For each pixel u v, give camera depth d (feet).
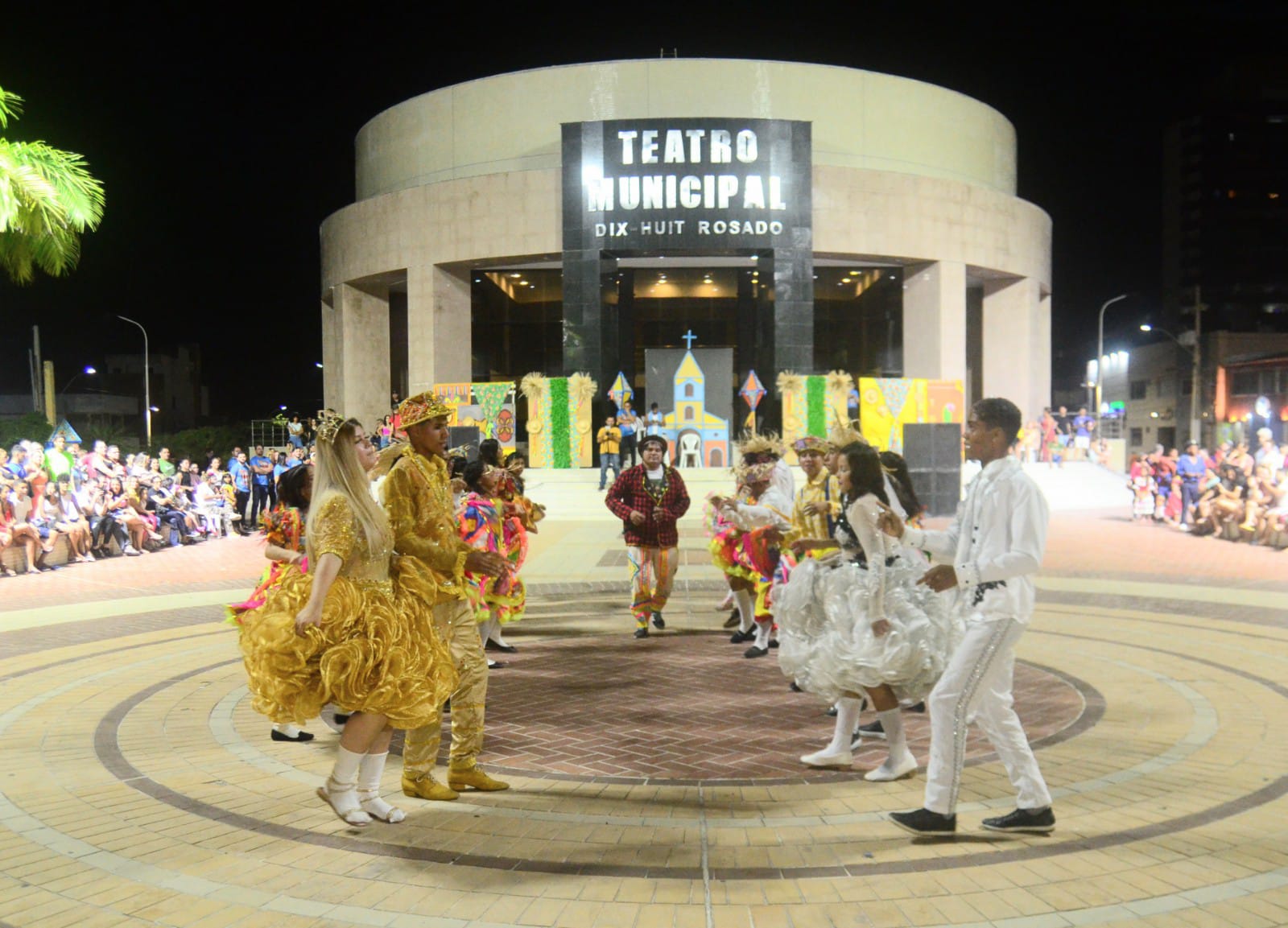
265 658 14.15
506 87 116.06
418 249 115.44
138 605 38.52
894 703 17.28
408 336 116.88
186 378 241.76
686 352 108.06
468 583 17.76
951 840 14.60
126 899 12.82
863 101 116.37
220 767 18.58
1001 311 130.00
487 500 26.48
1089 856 13.97
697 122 106.52
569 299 107.76
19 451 50.93
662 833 15.05
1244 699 23.04
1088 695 23.38
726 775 17.95
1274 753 18.84
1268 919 12.01
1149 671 25.96
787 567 26.08
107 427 152.25
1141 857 13.89
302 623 14.07
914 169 119.85
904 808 16.12
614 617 35.14
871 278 126.72
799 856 14.11
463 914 12.37
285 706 14.23
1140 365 252.62
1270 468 57.36
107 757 19.24
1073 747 19.21
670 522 30.91
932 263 115.85
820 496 22.47
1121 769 17.85
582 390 98.58
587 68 113.80
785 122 107.24
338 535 14.30
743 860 13.98
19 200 46.01
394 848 14.55
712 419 107.76
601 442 83.61
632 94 113.39
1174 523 69.77
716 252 109.29
